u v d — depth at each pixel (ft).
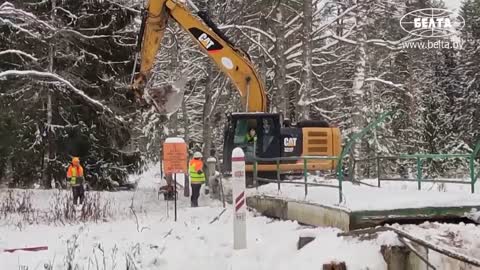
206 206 59.26
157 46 58.03
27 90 80.07
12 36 76.23
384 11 92.68
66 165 84.07
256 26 98.02
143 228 42.50
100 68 84.53
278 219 41.47
